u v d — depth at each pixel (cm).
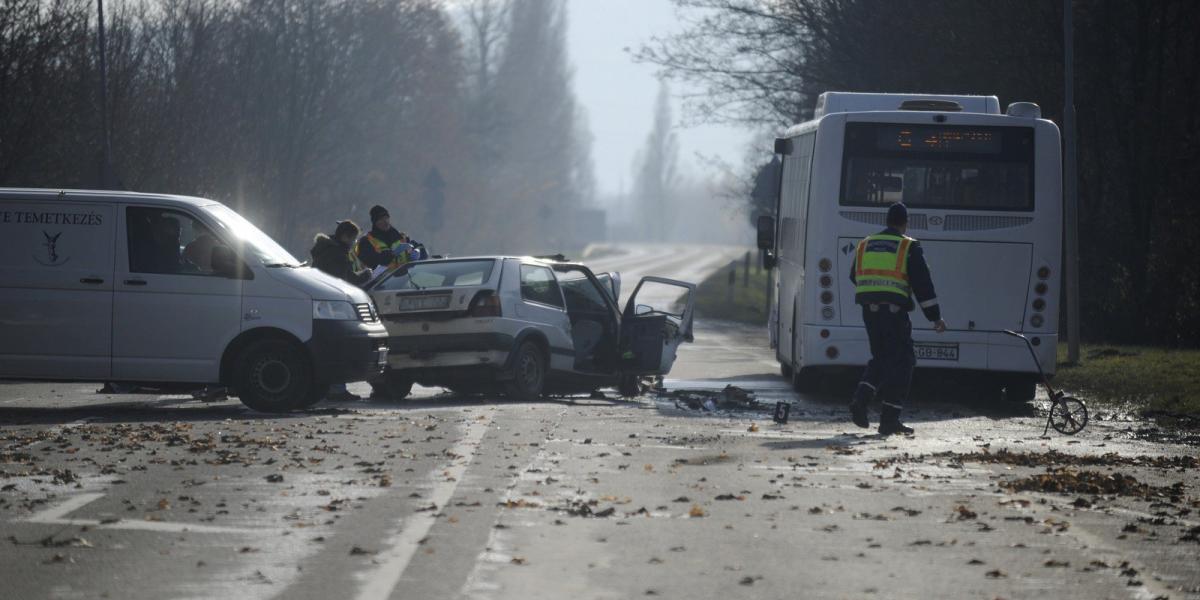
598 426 3984
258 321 4250
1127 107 9200
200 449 3256
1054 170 5281
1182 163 9075
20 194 4256
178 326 4238
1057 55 9225
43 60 8494
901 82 9944
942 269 5284
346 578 1991
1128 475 3120
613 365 5325
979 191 5284
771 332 7450
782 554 2200
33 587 1922
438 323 4759
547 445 3469
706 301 14838
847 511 2597
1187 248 8981
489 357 4731
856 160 5306
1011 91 9475
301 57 16200
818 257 5309
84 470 2933
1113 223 9438
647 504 2633
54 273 4234
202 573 2012
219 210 4378
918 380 6431
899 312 4147
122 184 9644
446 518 2450
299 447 3344
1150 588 1998
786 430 4106
